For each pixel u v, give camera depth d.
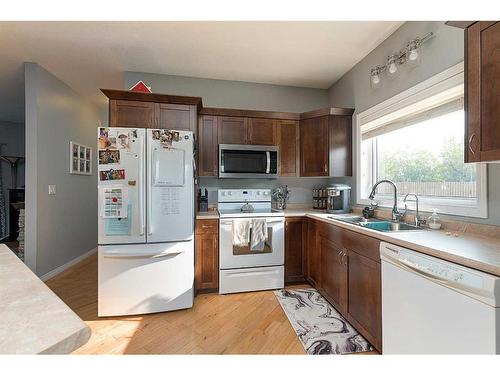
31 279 0.89
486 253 1.12
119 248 2.20
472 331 0.97
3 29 2.22
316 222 2.64
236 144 3.00
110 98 2.47
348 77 3.09
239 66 2.96
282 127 3.17
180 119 2.61
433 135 2.07
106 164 2.16
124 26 2.18
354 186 2.96
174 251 2.28
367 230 1.76
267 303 2.46
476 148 1.22
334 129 2.97
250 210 3.08
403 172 2.40
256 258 2.74
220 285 2.66
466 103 1.27
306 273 2.87
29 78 2.87
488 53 1.16
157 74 3.15
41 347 0.52
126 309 2.21
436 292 1.12
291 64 2.91
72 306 2.41
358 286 1.87
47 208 3.13
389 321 1.42
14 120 5.27
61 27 2.19
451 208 1.75
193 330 2.01
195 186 2.70
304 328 2.02
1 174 5.20
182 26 2.19
